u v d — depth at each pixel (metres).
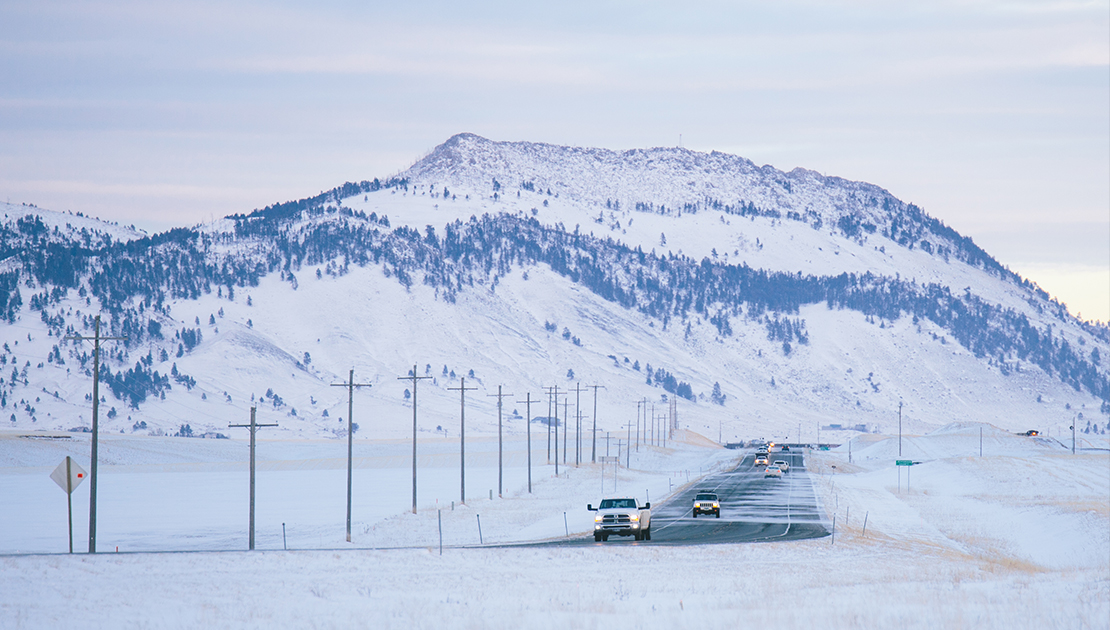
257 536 78.56
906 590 40.53
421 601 38.31
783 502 110.81
